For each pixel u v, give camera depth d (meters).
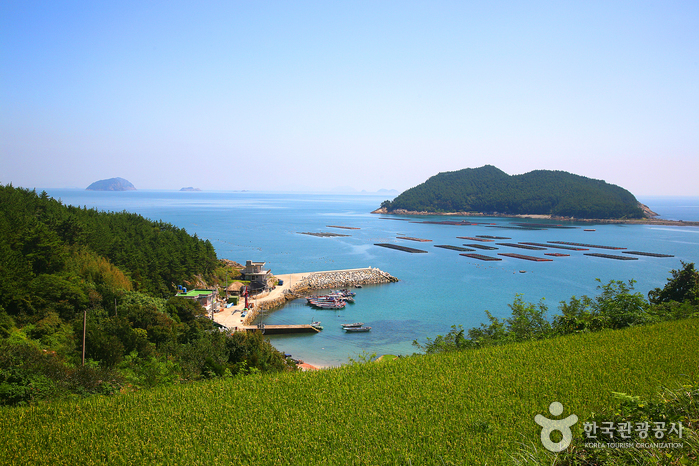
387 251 180.50
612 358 21.59
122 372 29.97
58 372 23.17
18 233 62.91
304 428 15.27
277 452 13.71
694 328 27.70
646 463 10.55
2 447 14.40
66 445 14.49
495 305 95.94
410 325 82.69
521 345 25.52
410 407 16.81
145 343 42.78
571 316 33.19
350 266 147.25
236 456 13.54
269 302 96.75
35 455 13.81
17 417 16.89
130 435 15.18
